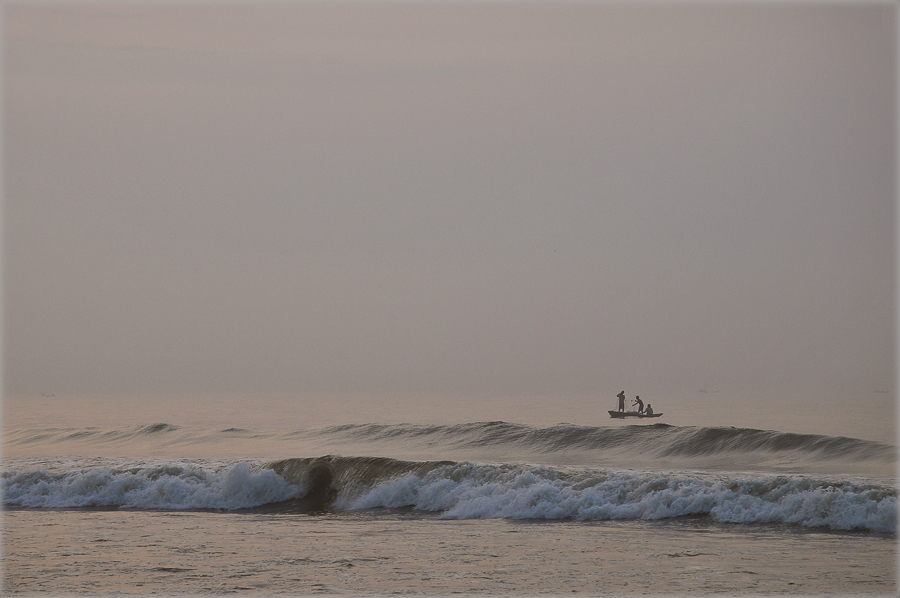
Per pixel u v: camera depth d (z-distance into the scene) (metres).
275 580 49.06
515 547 58.28
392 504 78.12
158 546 59.47
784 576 49.62
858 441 116.94
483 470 79.88
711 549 57.06
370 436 162.12
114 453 139.25
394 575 50.22
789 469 104.88
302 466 85.19
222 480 81.75
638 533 63.06
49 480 85.62
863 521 63.56
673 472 97.38
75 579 49.53
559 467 108.62
